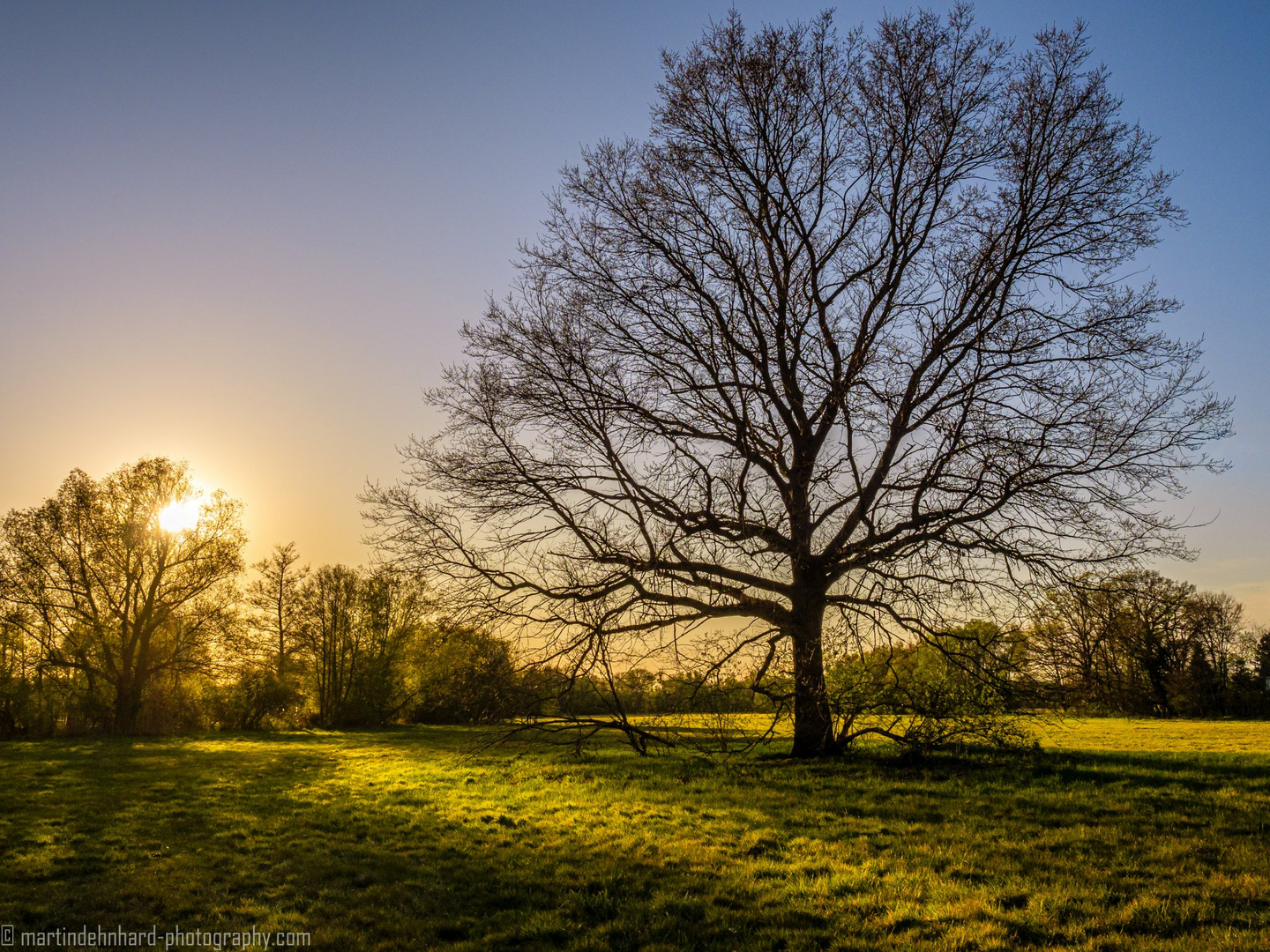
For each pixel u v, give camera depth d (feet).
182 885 32.83
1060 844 33.58
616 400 54.54
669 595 52.95
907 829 36.94
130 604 156.04
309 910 29.17
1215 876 28.17
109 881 33.65
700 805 44.83
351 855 37.55
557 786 54.95
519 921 27.27
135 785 66.08
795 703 57.72
